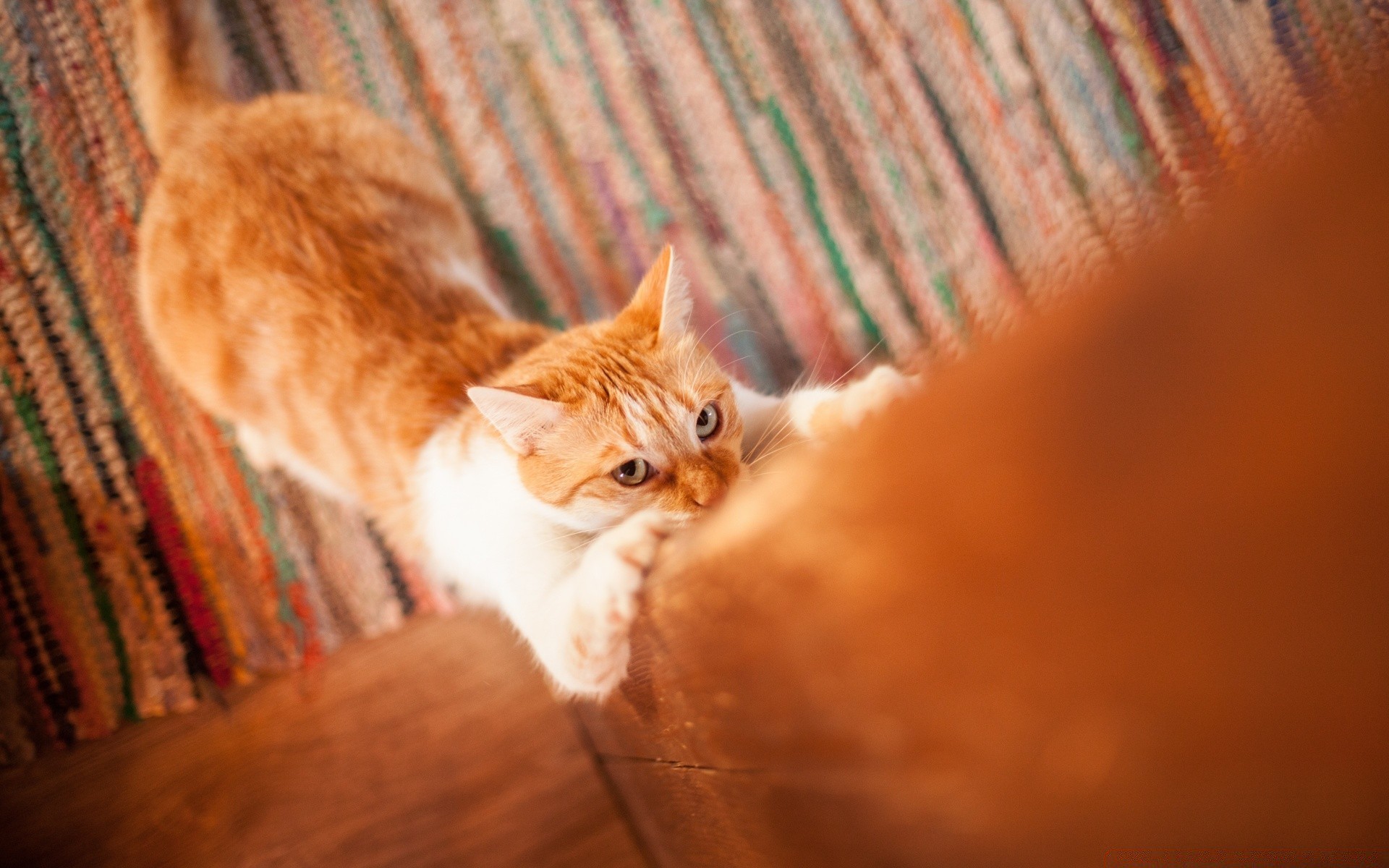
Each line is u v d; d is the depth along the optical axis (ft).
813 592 1.29
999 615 1.00
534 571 3.57
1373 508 0.69
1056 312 1.10
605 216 5.62
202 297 4.37
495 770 4.84
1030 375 1.03
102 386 5.06
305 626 5.00
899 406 1.56
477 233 5.54
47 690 4.75
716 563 1.58
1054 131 5.63
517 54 5.61
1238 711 0.78
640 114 5.64
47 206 5.13
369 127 4.95
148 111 5.08
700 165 5.64
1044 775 0.99
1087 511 0.91
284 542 5.07
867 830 1.40
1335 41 5.49
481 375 4.13
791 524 1.32
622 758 3.72
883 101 5.61
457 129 5.57
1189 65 5.61
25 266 5.08
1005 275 5.54
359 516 5.12
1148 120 5.60
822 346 5.52
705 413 3.80
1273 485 0.76
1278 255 0.82
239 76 5.40
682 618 1.84
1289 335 0.78
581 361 3.60
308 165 4.54
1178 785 0.85
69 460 4.97
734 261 5.58
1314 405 0.74
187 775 4.78
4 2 5.15
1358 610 0.69
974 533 1.03
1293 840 0.77
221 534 5.04
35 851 4.60
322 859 4.70
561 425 3.40
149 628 4.89
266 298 4.27
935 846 1.23
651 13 5.66
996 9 5.61
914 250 5.59
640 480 3.63
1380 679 0.67
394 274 4.39
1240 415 0.80
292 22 5.46
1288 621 0.73
